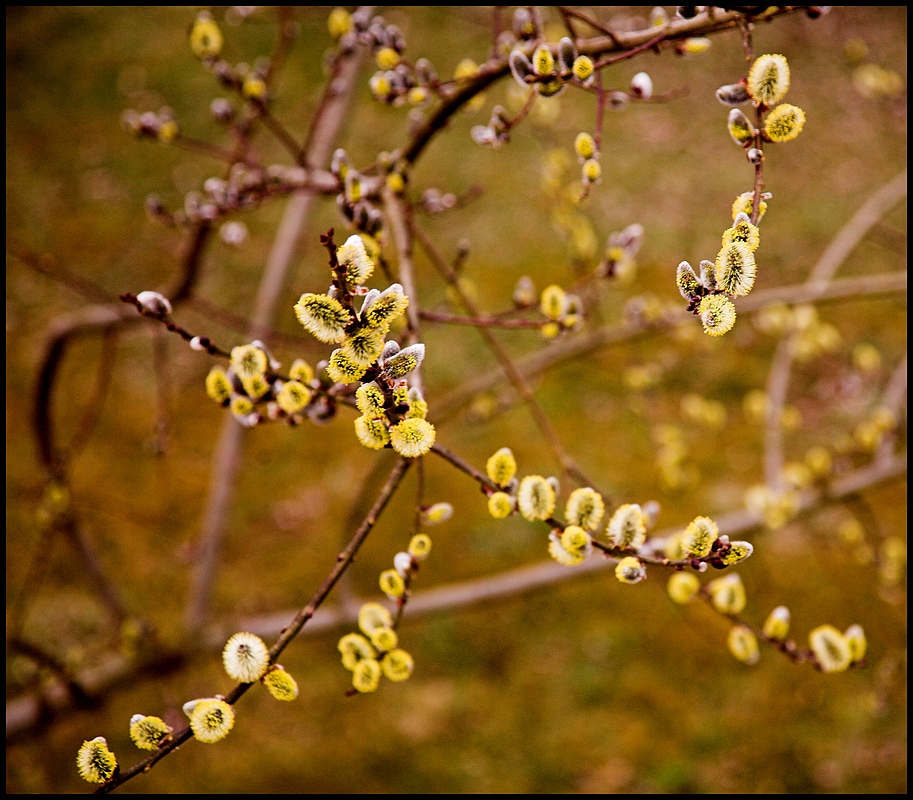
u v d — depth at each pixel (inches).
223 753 176.6
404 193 70.5
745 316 143.8
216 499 118.5
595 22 54.5
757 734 182.5
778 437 123.1
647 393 135.3
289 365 240.8
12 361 261.0
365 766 177.2
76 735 171.5
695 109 356.8
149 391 257.4
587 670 197.2
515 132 351.6
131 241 310.3
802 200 322.3
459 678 196.1
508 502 44.7
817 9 48.5
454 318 65.0
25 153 344.5
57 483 114.5
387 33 67.0
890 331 267.9
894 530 205.8
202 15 79.4
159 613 196.1
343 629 114.6
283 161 327.6
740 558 42.3
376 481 152.6
